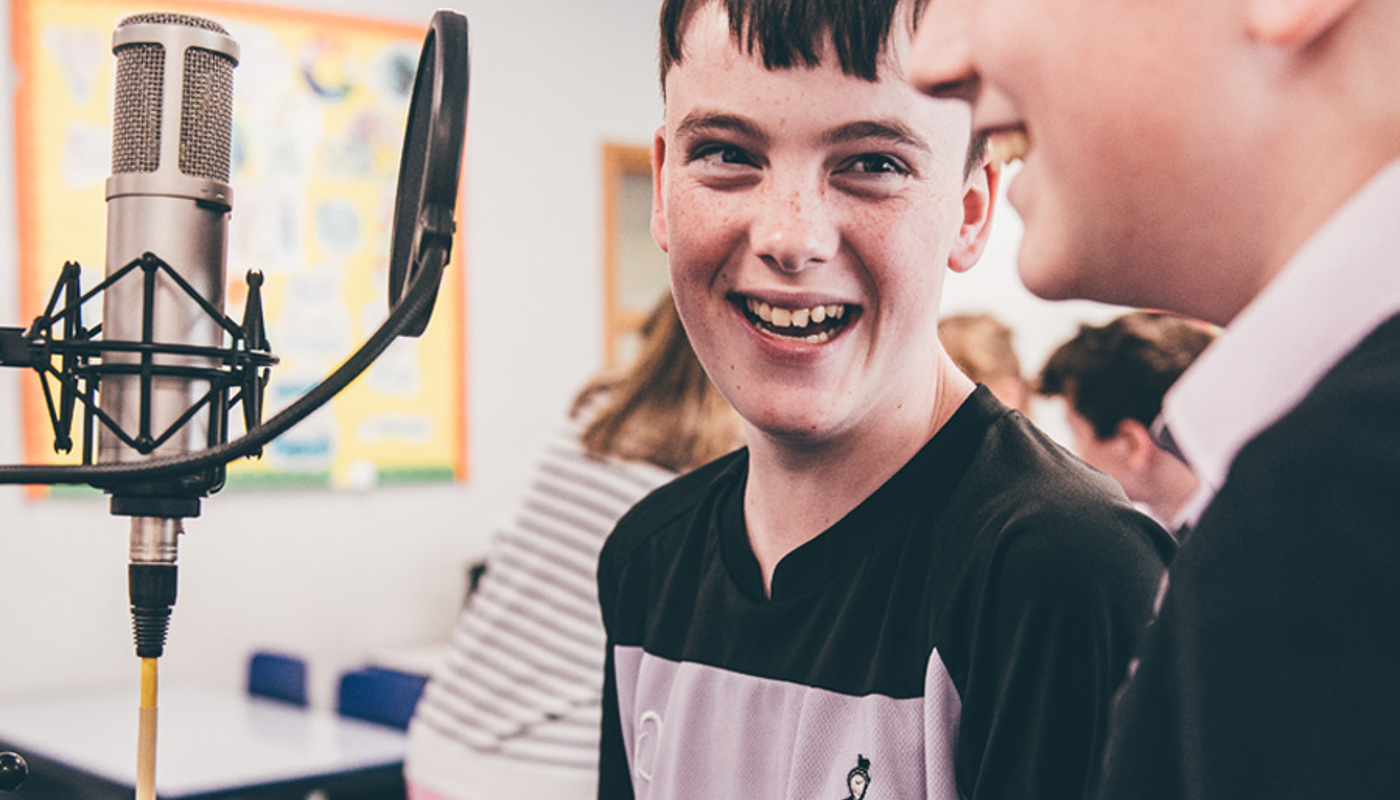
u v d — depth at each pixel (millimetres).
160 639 551
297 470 3457
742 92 548
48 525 3152
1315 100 321
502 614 1411
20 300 3088
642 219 4082
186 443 550
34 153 3102
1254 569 314
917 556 595
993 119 384
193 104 559
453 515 3721
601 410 1407
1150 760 349
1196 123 330
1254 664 310
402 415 3617
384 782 2428
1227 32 319
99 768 2363
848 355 581
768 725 641
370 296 3578
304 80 3459
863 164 555
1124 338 1644
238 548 3389
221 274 570
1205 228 348
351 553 3557
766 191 561
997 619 536
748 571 680
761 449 652
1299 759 301
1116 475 1664
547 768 1325
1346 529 301
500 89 3781
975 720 540
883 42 530
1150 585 508
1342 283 326
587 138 3943
